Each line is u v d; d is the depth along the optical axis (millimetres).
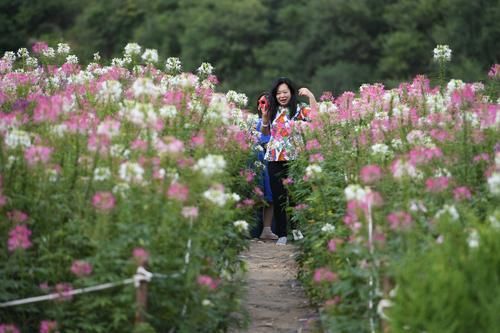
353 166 14086
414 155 12164
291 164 18078
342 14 71312
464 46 61469
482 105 14039
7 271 10961
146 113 11883
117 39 78750
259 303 15070
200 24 75938
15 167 11391
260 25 75562
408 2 67188
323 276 11633
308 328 13562
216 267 12438
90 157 11703
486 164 12562
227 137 15234
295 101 19875
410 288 9133
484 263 9109
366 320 10812
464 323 8750
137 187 11008
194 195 11289
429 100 15656
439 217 10500
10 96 16125
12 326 10438
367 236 10883
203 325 11586
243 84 74250
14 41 72062
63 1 76562
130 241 10539
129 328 10688
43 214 11266
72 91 15438
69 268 11016
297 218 16656
